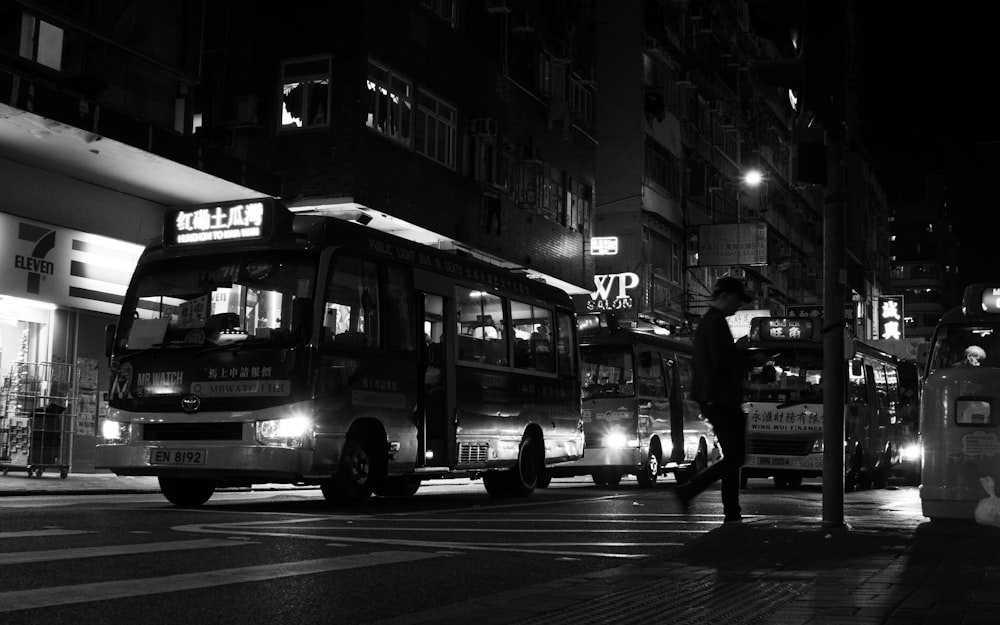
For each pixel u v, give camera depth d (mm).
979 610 4500
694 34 46812
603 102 41062
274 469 11141
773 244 58188
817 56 7285
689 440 24047
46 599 4980
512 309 15773
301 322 11422
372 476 12430
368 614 4934
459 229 26828
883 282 91875
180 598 5152
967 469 8875
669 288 43188
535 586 5586
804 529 7773
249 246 11914
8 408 16203
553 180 32562
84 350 19297
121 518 9430
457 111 26922
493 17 28875
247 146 23469
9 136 16734
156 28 19234
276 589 5523
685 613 4645
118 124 16922
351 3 23125
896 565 5996
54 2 17031
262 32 23625
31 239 18141
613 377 21125
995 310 11242
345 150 22797
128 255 20281
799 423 20250
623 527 9680
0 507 10727
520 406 15617
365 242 12586
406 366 12992
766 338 20891
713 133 50000
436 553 7355
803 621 4301
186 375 11617
